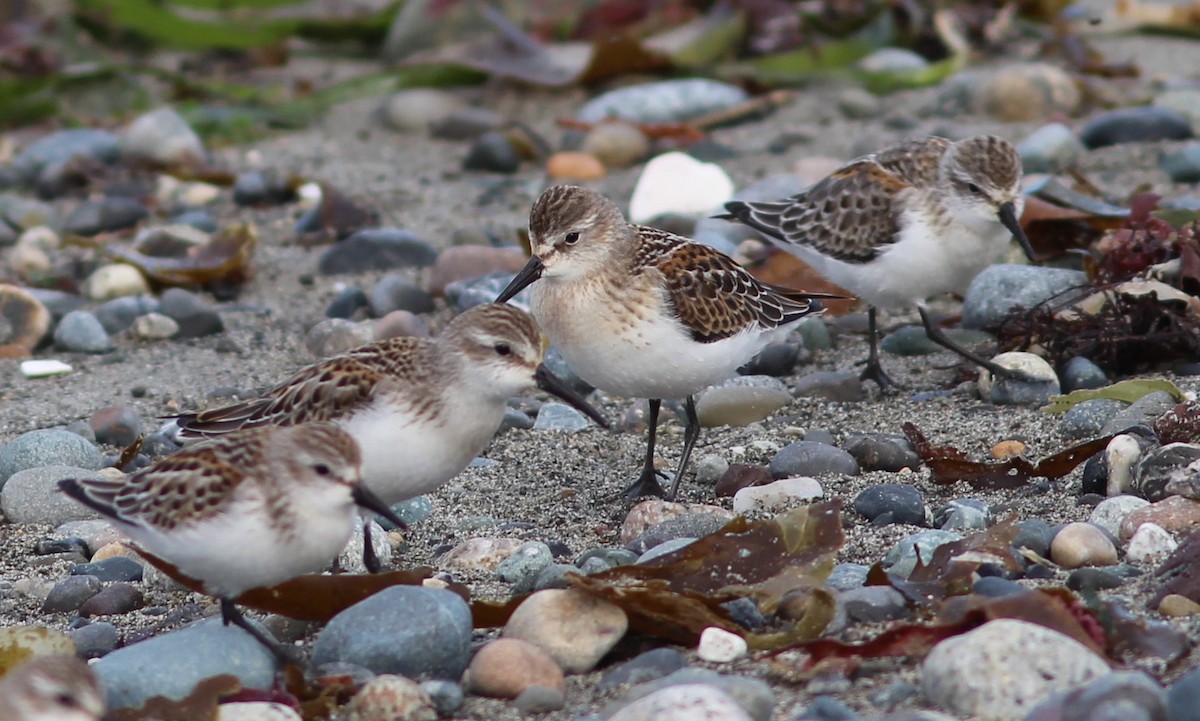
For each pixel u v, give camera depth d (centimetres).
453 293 1558
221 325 1548
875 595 812
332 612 847
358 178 2000
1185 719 640
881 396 1291
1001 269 1392
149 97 2306
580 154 1991
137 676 759
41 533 1086
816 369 1384
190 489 793
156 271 1641
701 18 2378
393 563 994
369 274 1684
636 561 925
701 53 2270
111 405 1350
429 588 813
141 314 1562
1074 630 731
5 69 2338
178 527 793
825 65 2255
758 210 1410
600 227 1065
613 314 1067
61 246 1778
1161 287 1253
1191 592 794
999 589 802
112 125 2211
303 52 2509
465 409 949
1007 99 2030
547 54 2314
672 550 880
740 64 2264
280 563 809
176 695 759
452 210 1870
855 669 744
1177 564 826
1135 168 1789
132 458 1204
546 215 1063
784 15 2294
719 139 2053
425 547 1022
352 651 780
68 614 949
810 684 736
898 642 748
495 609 835
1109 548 874
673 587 839
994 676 684
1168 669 718
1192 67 2203
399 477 942
